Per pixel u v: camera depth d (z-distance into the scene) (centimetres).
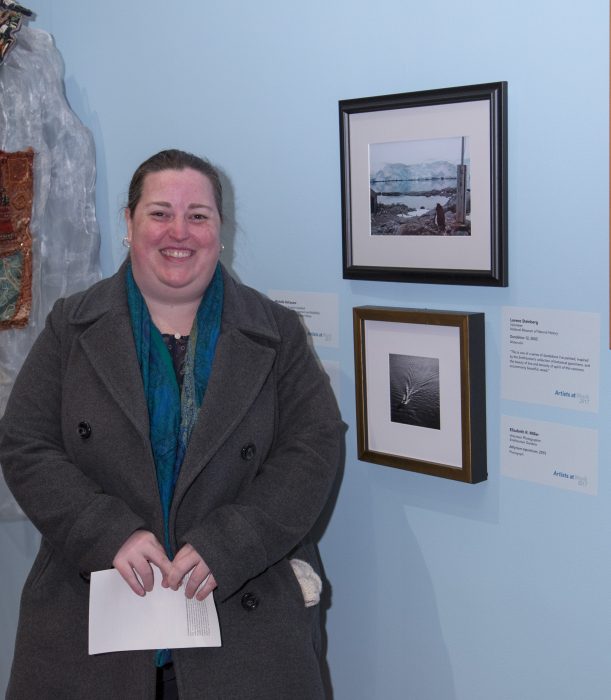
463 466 176
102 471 169
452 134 170
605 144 152
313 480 172
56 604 171
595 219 155
